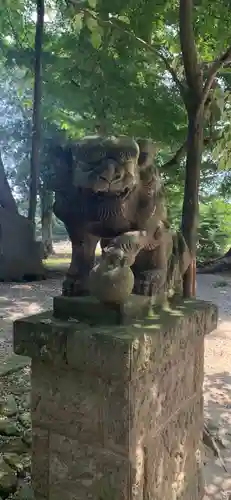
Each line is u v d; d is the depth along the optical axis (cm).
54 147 172
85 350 156
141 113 502
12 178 1202
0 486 228
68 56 695
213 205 1219
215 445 282
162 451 185
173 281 209
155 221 174
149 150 168
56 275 920
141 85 527
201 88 244
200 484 229
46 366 174
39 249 876
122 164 152
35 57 743
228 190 1041
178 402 197
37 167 847
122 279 155
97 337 154
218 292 802
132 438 161
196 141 247
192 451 217
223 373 418
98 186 151
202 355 218
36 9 796
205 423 306
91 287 160
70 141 171
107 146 153
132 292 186
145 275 185
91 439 169
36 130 795
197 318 198
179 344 185
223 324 588
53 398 175
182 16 230
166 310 194
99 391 164
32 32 858
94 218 166
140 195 167
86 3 315
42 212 1304
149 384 169
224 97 316
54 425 176
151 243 178
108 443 165
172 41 386
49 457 179
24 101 1011
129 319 170
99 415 165
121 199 161
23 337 171
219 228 1198
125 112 502
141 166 165
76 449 172
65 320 171
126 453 161
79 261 179
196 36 328
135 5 321
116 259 157
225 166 319
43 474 182
